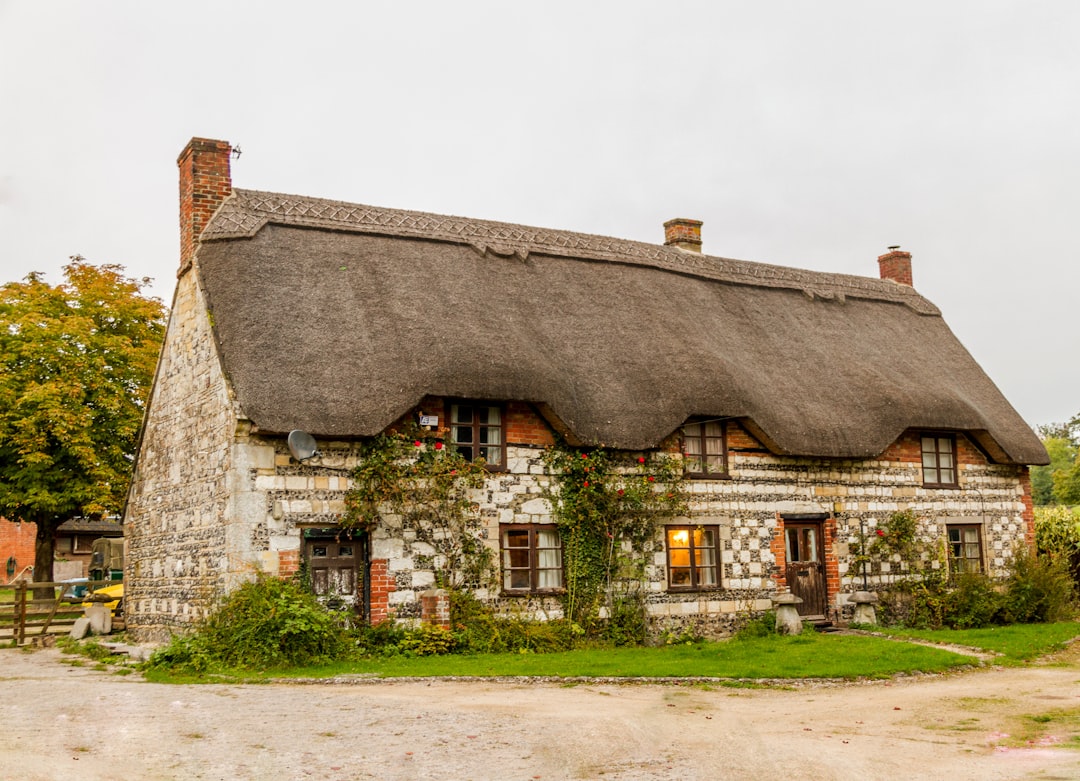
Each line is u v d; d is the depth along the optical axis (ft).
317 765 28.94
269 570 52.06
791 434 66.39
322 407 52.54
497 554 58.03
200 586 56.18
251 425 52.47
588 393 60.64
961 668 52.37
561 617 59.52
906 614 72.43
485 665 49.19
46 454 87.81
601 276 70.54
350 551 54.85
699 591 64.39
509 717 35.96
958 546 77.51
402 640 53.83
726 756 30.71
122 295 99.14
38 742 31.19
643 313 68.54
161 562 63.16
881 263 94.73
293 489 53.06
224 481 53.36
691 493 64.95
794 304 80.07
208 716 35.86
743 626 65.46
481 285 63.87
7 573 161.27
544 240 71.61
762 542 67.31
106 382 90.94
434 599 55.31
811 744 32.73
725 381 64.34
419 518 55.83
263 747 31.01
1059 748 32.48
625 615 61.05
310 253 61.00
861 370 74.43
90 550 170.50
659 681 46.14
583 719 35.78
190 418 60.03
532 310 64.03
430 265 63.82
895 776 28.53
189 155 64.08
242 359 53.31
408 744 31.60
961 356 84.48
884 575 72.38
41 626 71.97
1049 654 59.06
